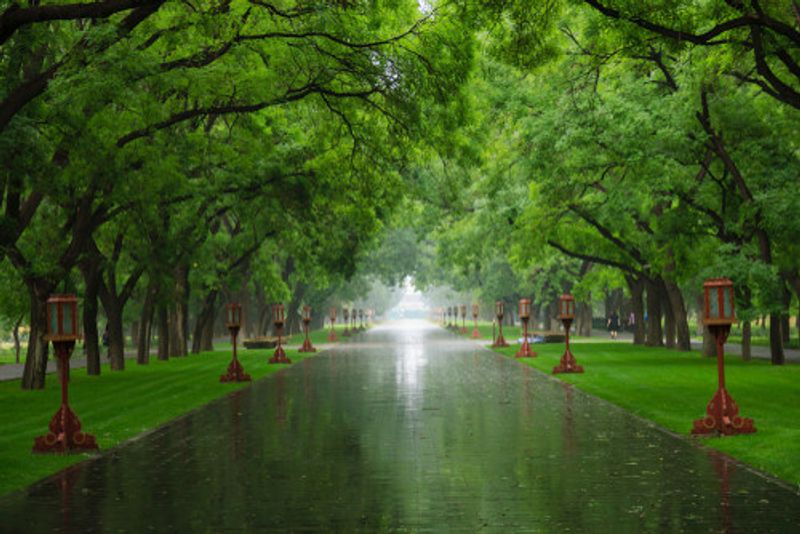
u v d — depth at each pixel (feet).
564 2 58.18
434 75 65.92
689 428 50.52
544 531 27.09
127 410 64.18
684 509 29.81
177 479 36.35
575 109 96.99
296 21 66.44
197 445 45.88
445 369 104.99
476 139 94.22
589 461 39.60
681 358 120.47
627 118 96.58
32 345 86.17
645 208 119.96
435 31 65.21
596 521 28.27
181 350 149.89
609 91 104.88
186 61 68.54
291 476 36.76
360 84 69.72
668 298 150.00
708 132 98.94
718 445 44.01
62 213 96.99
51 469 39.17
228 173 108.68
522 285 227.61
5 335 242.58
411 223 168.45
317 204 125.18
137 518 29.40
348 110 76.18
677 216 107.14
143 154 76.64
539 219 128.16
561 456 41.04
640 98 100.94
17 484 35.73
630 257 139.03
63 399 44.50
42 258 83.82
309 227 132.26
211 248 144.87
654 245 123.85
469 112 73.10
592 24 84.43
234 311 91.45
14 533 27.48
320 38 65.82
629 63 102.63
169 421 56.44
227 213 170.71
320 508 30.66
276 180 111.24
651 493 32.53
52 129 70.38
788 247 100.01
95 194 88.22
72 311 44.73
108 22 59.21
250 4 62.80
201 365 122.93
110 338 115.55
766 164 99.09
